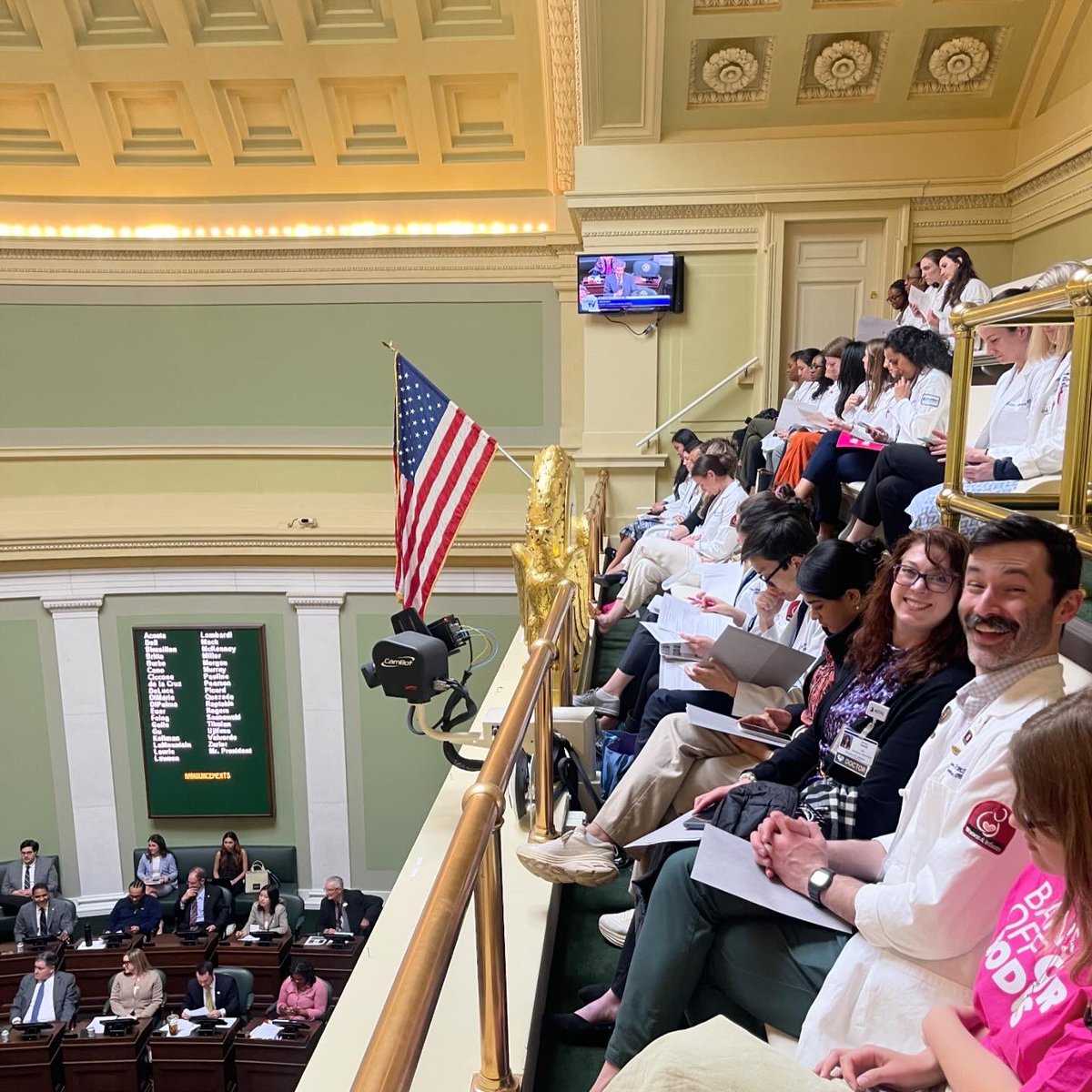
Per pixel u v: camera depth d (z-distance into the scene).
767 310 7.37
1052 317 2.18
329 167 8.37
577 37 6.77
